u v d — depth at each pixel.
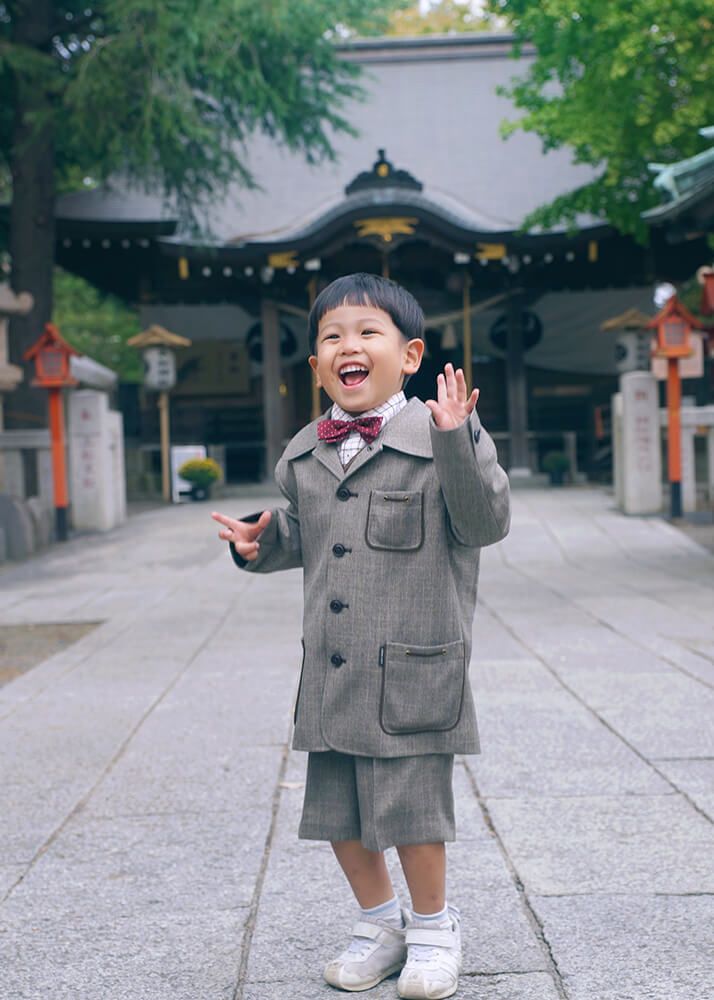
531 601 8.50
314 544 2.35
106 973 2.38
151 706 5.20
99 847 3.23
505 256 21.77
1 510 13.17
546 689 5.23
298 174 25.89
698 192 9.84
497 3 16.23
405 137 25.98
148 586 10.37
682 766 3.87
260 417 24.53
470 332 24.20
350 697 2.24
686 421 14.77
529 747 4.18
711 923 2.54
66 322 30.02
